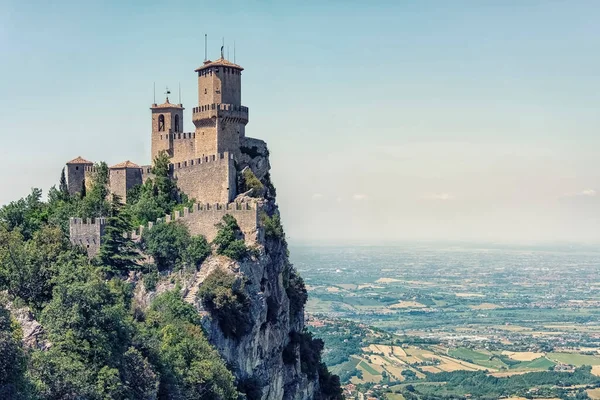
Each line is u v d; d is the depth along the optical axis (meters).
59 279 118.12
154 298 149.75
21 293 124.69
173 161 192.12
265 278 162.75
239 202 170.88
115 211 161.50
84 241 154.00
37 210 173.38
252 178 180.00
